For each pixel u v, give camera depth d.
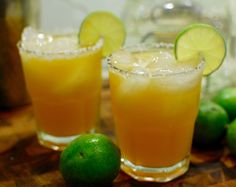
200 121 0.41
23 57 0.43
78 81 0.42
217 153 0.42
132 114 0.36
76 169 0.34
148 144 0.37
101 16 0.44
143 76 0.34
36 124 0.46
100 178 0.34
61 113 0.43
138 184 0.37
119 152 0.36
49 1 0.69
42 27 0.67
